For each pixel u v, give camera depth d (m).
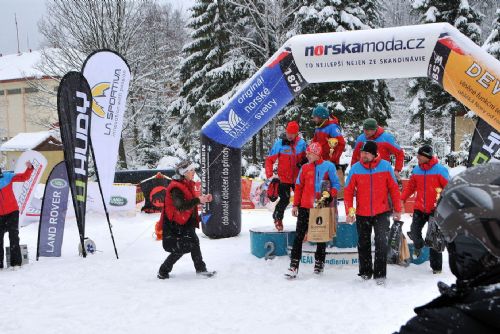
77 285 6.06
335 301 5.20
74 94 7.11
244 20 24.34
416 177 6.25
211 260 7.14
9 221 6.96
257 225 9.68
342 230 6.98
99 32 21.66
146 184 11.48
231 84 24.22
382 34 6.79
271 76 7.38
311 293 5.51
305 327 4.49
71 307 5.24
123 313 5.00
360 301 5.16
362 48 6.84
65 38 22.05
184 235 6.16
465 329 1.05
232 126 8.08
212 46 24.64
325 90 21.20
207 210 8.56
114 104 7.38
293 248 6.21
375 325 4.48
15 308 5.28
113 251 7.91
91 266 6.97
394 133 30.27
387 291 5.49
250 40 24.05
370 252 5.96
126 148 28.64
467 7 22.61
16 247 6.98
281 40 22.42
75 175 7.34
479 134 7.72
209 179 8.49
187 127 25.00
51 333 4.54
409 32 6.68
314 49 7.04
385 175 5.79
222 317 4.80
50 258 7.54
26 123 41.19
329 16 20.48
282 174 7.39
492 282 1.07
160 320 4.77
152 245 8.30
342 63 6.97
